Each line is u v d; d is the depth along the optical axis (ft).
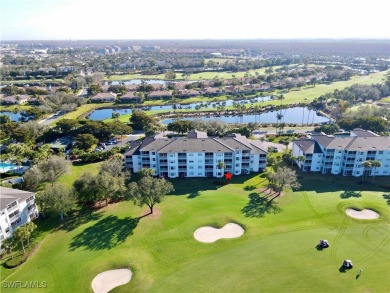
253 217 319.68
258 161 429.38
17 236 261.65
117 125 571.28
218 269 245.86
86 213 330.54
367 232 291.79
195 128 566.77
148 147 419.13
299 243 275.59
